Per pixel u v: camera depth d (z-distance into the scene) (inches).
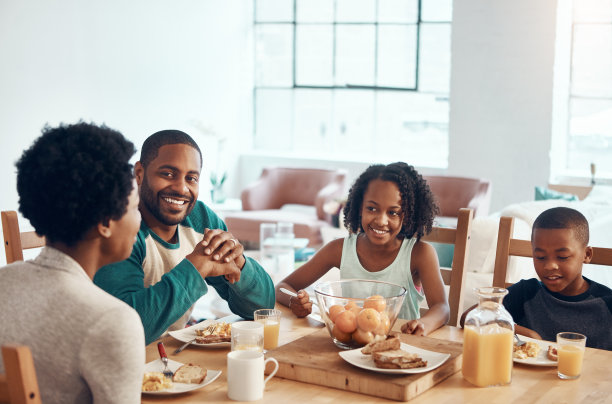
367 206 76.5
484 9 234.1
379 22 272.8
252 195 249.9
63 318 41.2
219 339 64.8
